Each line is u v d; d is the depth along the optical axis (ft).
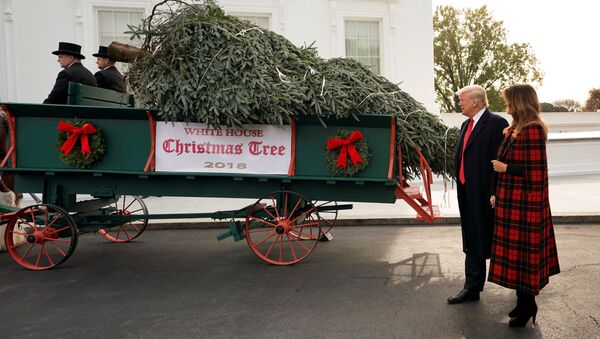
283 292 15.88
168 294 15.92
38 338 12.46
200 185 18.93
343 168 17.76
